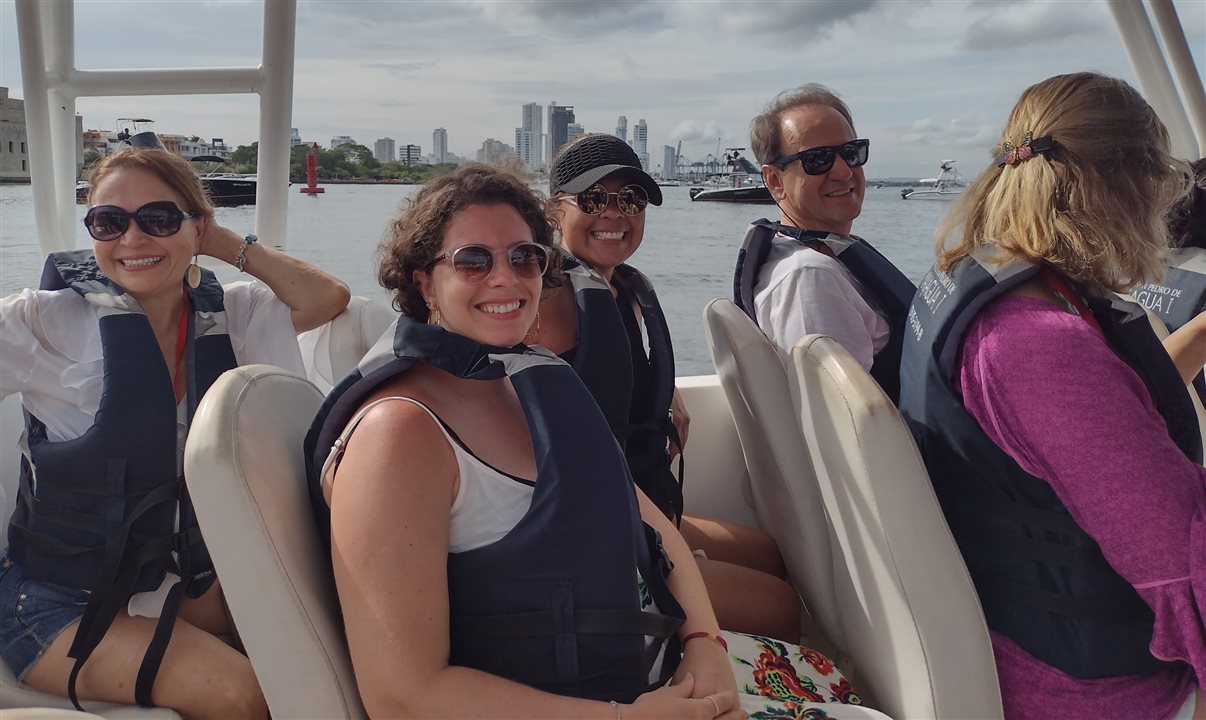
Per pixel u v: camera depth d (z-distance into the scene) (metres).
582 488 1.30
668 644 1.53
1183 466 1.38
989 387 1.47
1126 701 1.48
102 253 1.85
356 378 1.32
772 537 2.41
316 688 1.23
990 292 1.50
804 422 1.78
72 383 1.78
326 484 1.29
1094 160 1.48
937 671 1.53
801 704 1.58
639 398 2.16
